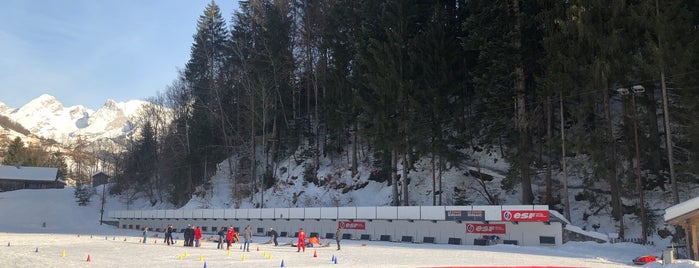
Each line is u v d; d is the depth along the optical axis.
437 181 50.97
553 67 36.69
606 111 36.03
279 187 63.12
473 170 49.66
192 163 78.81
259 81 67.62
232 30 79.19
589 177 42.28
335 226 48.25
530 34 40.62
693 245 23.75
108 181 118.25
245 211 55.88
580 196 41.81
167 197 87.06
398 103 44.69
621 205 35.12
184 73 88.62
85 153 182.12
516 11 39.66
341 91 54.84
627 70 33.94
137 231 69.56
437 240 41.06
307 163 63.09
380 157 53.00
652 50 31.59
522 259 25.83
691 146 36.28
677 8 32.06
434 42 46.31
